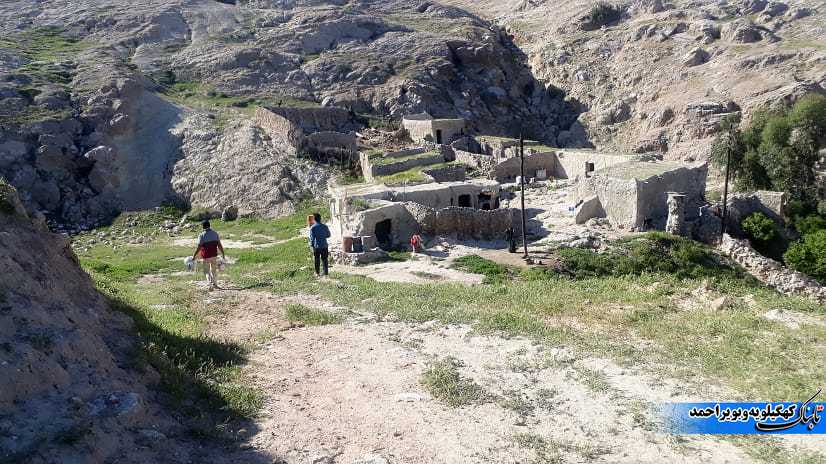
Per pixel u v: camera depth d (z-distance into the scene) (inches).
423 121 2224.4
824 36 2849.4
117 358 319.0
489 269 964.0
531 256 1061.8
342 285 716.7
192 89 2726.4
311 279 778.2
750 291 763.4
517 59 3838.6
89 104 2097.7
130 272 974.4
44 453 214.4
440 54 3390.7
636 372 378.3
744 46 2965.1
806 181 1615.4
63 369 269.6
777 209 1290.6
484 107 3186.5
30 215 426.3
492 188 1401.3
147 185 1934.1
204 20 3550.7
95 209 1811.0
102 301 414.9
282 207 1738.4
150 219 1766.7
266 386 348.5
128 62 2869.1
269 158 1924.2
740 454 274.2
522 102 3444.9
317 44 3430.1
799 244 1197.1
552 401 335.0
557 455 271.4
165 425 271.7
